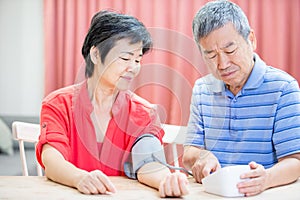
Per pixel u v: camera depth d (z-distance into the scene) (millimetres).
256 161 1241
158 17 3523
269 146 1229
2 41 3980
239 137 1249
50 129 979
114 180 931
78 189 820
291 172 966
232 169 801
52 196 774
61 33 3697
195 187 889
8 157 3273
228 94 1251
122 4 3625
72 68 3682
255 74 1232
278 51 3447
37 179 948
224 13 1044
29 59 3977
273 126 1218
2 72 4004
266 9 3447
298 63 3459
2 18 3965
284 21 3438
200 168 950
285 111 1191
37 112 4012
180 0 3484
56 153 947
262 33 3475
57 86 3750
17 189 833
